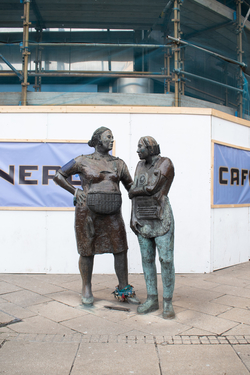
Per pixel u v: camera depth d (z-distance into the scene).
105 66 8.00
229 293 4.54
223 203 6.25
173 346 2.85
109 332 3.14
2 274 5.60
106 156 4.05
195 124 5.91
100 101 6.88
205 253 5.82
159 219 3.54
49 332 3.13
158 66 7.80
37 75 7.44
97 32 8.17
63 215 5.70
